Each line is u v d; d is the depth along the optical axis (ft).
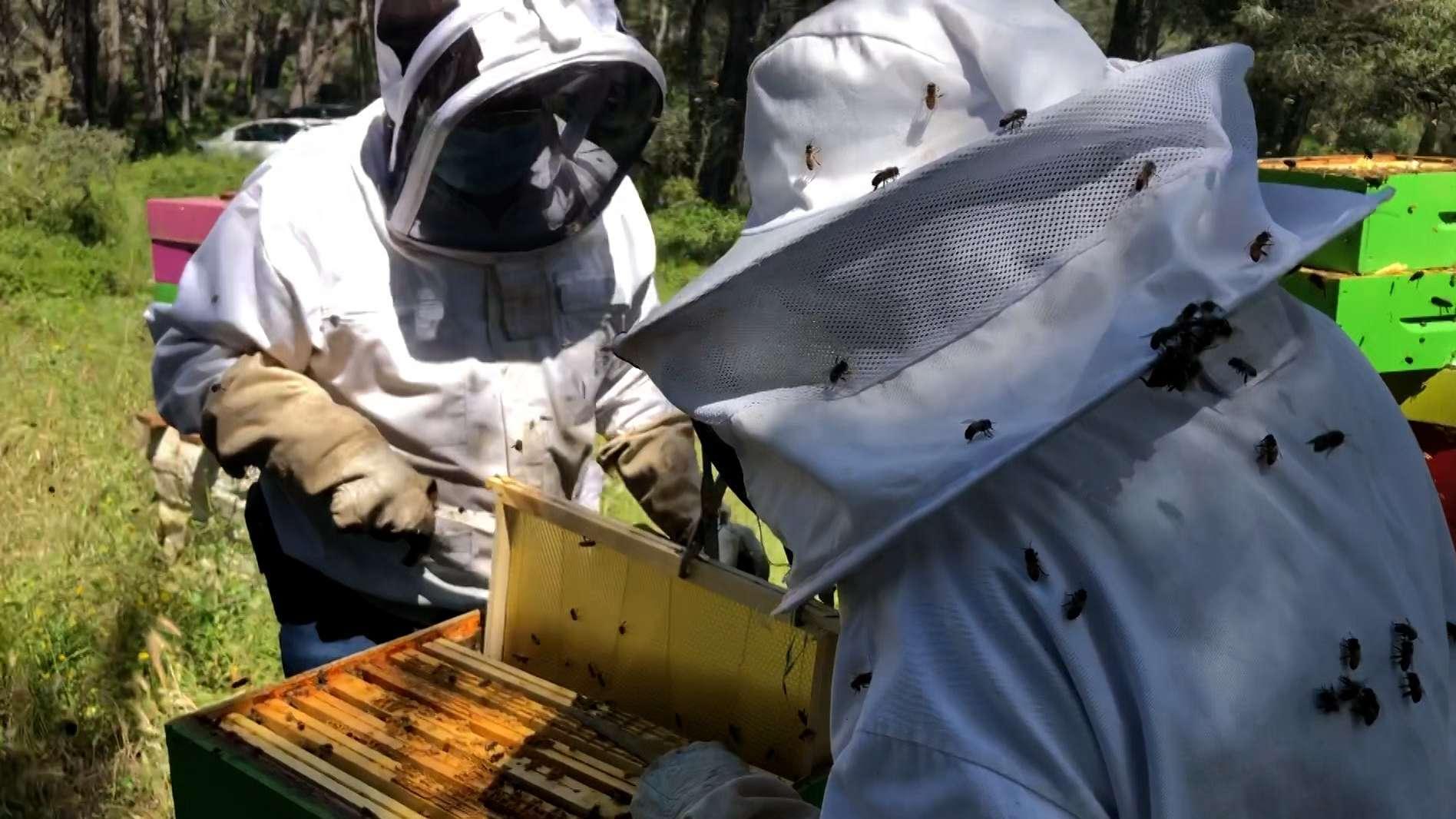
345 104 101.19
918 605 3.89
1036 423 3.74
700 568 6.79
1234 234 4.02
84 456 19.12
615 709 7.12
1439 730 4.30
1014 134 3.84
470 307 9.43
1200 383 4.17
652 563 7.06
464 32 7.91
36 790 11.06
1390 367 9.97
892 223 3.98
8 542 15.55
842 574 3.93
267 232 9.05
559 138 8.99
